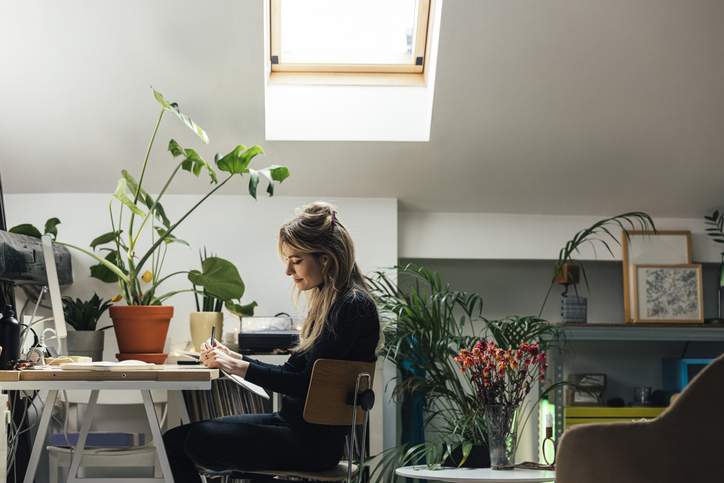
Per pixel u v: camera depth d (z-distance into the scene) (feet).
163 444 8.54
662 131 14.73
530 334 14.79
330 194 15.58
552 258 16.25
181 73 13.55
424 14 14.12
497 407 10.43
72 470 8.76
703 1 12.85
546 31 13.14
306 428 8.37
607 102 14.23
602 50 13.46
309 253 8.80
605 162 15.25
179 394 11.74
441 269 17.28
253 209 15.37
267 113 14.69
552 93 14.03
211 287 13.73
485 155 15.02
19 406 12.87
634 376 17.40
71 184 15.10
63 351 11.32
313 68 14.82
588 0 12.78
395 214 15.67
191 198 15.33
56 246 14.21
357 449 12.60
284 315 14.30
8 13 12.71
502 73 13.70
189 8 12.74
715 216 16.22
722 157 15.20
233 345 13.53
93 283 14.99
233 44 13.17
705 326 15.39
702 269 17.13
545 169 15.34
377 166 15.11
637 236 16.21
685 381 16.25
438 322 13.97
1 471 11.55
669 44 13.41
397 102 14.84
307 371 8.37
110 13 12.76
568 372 17.34
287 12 14.52
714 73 13.85
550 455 15.11
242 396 12.99
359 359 8.55
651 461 6.72
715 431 6.55
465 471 10.18
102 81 13.62
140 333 12.65
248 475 9.16
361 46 14.79
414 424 14.66
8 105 13.87
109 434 11.96
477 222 16.25
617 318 17.29
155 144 14.52
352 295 8.59
